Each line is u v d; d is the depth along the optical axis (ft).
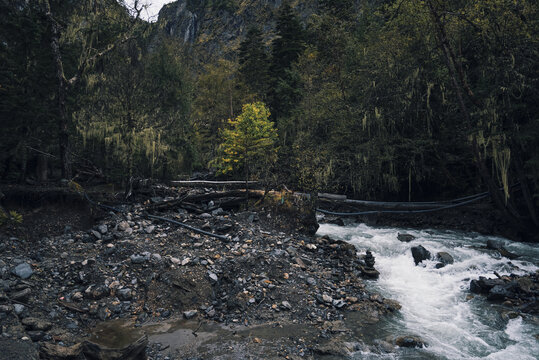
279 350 18.37
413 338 19.80
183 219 36.19
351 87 77.51
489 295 25.96
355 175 61.82
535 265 32.96
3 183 38.58
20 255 25.73
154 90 61.11
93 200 36.76
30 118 39.14
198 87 125.39
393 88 60.23
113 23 49.83
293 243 34.17
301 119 80.18
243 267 26.78
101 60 53.67
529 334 20.99
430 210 53.06
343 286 27.25
